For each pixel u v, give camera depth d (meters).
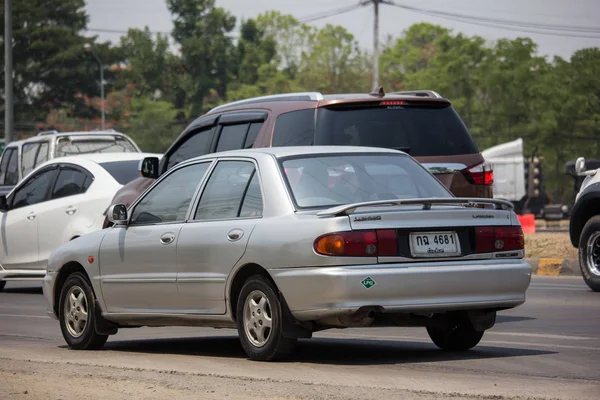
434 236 17.69
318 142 24.38
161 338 23.80
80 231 33.56
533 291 31.98
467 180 25.09
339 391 14.93
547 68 176.12
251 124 25.81
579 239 32.53
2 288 38.75
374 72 124.88
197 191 20.03
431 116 25.31
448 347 19.80
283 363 18.11
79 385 16.17
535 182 113.69
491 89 174.88
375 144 24.59
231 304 18.81
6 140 76.12
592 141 170.75
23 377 17.12
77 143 49.44
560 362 17.98
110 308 21.34
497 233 18.31
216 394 14.97
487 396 14.34
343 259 17.00
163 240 20.02
